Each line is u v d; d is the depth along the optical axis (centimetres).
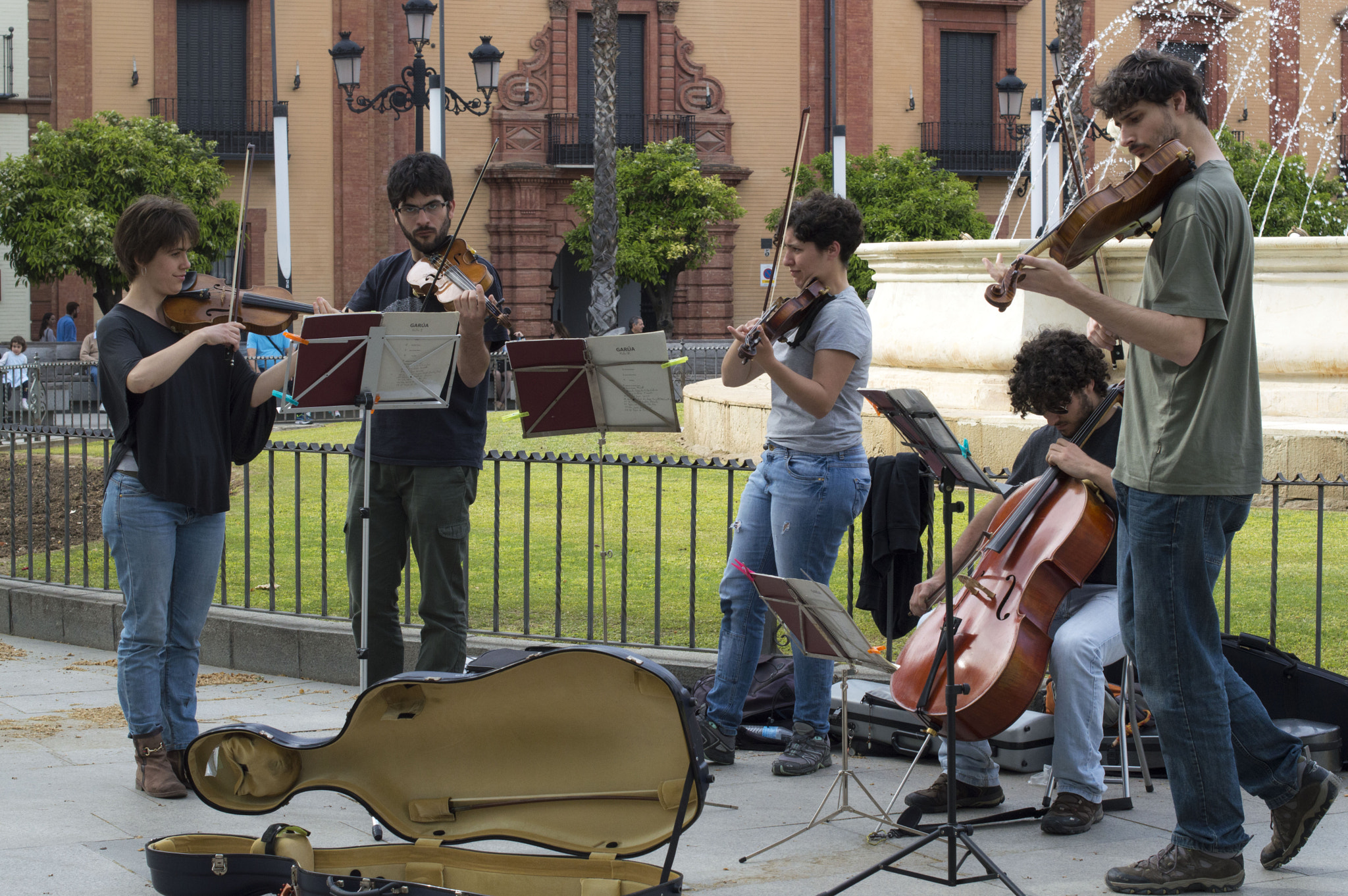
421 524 484
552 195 3259
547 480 1147
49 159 2583
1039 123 2038
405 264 509
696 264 3108
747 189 3397
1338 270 1055
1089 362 444
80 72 2950
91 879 372
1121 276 1083
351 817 431
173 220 455
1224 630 557
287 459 1312
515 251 3244
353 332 436
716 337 3344
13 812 433
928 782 479
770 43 3384
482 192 3234
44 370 1485
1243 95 3628
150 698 456
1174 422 363
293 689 639
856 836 418
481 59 2000
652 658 578
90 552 955
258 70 3039
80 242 2517
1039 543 426
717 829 425
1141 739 478
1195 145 365
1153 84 360
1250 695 380
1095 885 374
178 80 3019
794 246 470
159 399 452
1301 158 2988
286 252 1850
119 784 468
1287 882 376
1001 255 1150
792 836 409
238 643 684
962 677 409
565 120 3250
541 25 3250
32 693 625
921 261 1234
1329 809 439
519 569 816
